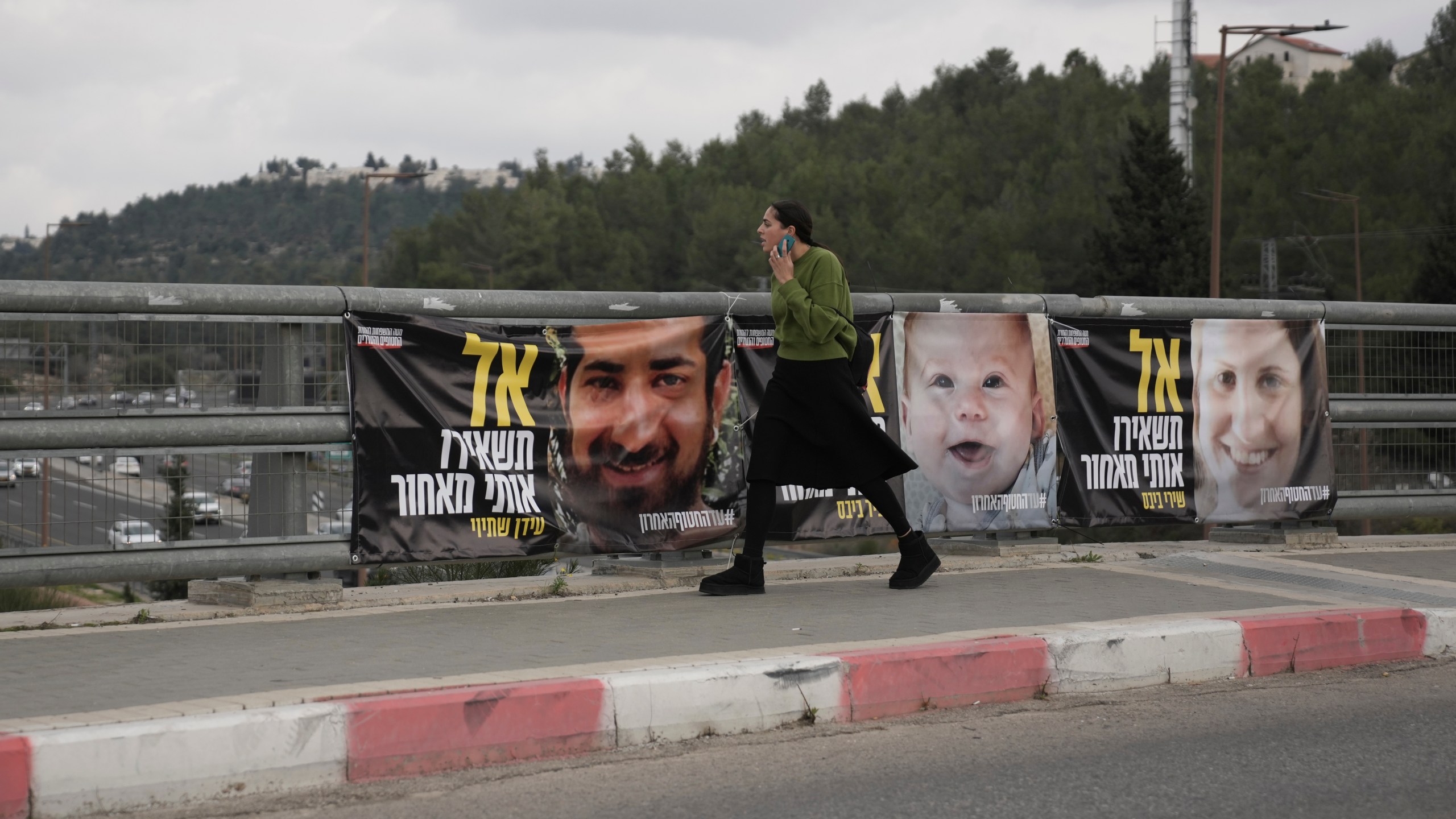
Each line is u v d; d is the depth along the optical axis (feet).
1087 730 15.62
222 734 12.57
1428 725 16.02
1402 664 19.94
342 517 21.21
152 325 20.15
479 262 372.99
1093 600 21.52
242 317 20.72
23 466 19.26
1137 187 193.36
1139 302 28.12
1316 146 229.86
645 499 23.56
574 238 340.39
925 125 373.81
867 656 16.33
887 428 25.49
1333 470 30.04
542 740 14.12
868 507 25.53
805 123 524.11
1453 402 31.65
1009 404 26.66
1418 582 24.09
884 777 13.48
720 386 24.30
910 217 251.39
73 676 15.24
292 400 21.11
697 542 24.02
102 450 19.72
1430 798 13.08
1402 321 31.07
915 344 25.85
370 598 21.71
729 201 298.76
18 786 11.66
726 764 13.92
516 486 22.43
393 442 21.49
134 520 19.94
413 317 21.72
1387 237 207.00
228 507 20.58
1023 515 26.78
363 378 21.31
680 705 14.93
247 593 20.66
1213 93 303.07
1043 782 13.41
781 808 12.41
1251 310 29.35
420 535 21.66
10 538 19.17
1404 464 31.32
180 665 15.92
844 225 283.38
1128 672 18.02
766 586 23.61
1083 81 346.74
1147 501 27.94
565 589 22.74
